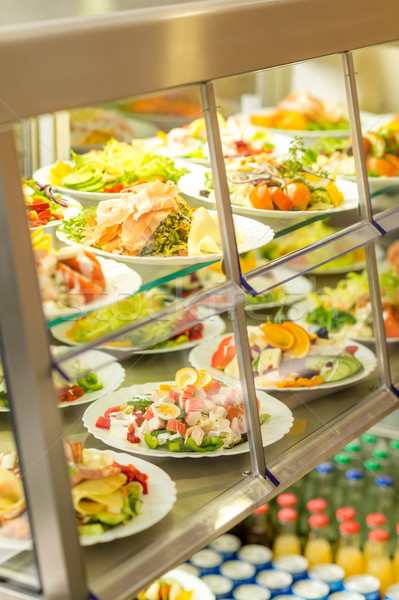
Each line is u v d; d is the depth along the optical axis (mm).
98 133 1390
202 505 1110
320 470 2174
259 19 1037
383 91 2398
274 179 1400
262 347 1533
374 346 1678
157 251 1091
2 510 930
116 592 923
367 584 1819
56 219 1117
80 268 931
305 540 2059
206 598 1562
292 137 1964
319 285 1791
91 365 875
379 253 2072
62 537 863
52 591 895
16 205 779
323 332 1658
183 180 1346
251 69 1046
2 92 739
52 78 778
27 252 795
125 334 931
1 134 755
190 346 1534
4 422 1158
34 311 806
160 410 1290
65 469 858
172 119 1463
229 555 1903
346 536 1933
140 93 880
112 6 938
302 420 1390
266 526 2029
